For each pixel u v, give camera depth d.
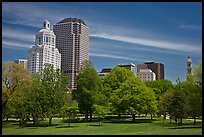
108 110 62.41
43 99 56.78
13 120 69.88
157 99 85.06
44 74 60.03
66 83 62.53
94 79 69.00
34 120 55.25
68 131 42.03
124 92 65.62
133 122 62.72
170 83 95.62
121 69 75.88
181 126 49.38
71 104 67.81
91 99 67.38
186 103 49.69
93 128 47.56
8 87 56.78
